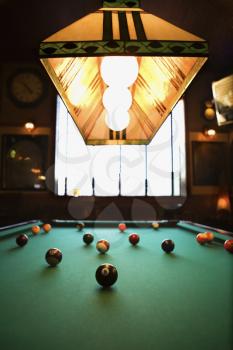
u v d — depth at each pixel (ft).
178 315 3.69
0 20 19.53
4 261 6.86
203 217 23.18
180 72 6.26
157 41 5.07
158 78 7.25
